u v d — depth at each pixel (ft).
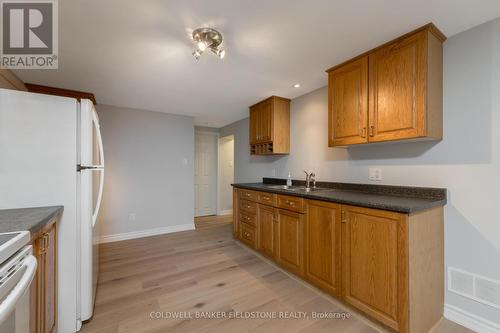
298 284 7.17
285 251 7.94
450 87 5.57
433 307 5.27
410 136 5.35
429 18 4.89
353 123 6.63
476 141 5.18
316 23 5.06
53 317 4.59
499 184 4.87
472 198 5.24
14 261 2.71
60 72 7.45
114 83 8.50
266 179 12.54
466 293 5.29
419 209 4.71
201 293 6.66
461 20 4.96
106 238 11.47
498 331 4.84
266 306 6.04
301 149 10.18
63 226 4.92
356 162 7.90
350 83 6.72
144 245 10.89
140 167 12.42
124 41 5.72
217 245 10.88
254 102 11.23
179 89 9.24
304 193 7.18
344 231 5.83
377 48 6.03
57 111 4.91
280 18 4.90
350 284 5.69
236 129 15.72
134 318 5.55
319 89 9.27
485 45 5.06
